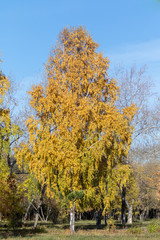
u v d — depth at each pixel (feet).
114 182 78.69
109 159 77.82
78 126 72.90
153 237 55.31
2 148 84.58
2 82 90.27
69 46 84.99
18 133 85.71
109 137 76.48
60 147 72.18
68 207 75.46
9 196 73.36
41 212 158.30
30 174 83.56
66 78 79.41
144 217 190.60
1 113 86.43
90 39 85.15
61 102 76.28
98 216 89.10
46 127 76.23
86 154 75.15
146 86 104.37
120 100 104.37
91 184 76.33
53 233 72.28
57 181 74.64
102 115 77.36
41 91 78.95
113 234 65.31
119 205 139.03
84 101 75.87
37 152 75.25
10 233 67.92
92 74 80.33
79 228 89.97
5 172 81.56
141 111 102.37
